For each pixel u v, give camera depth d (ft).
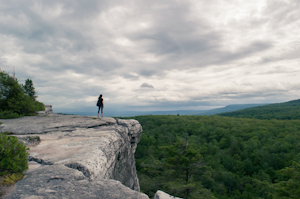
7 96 44.21
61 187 10.18
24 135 23.13
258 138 241.96
